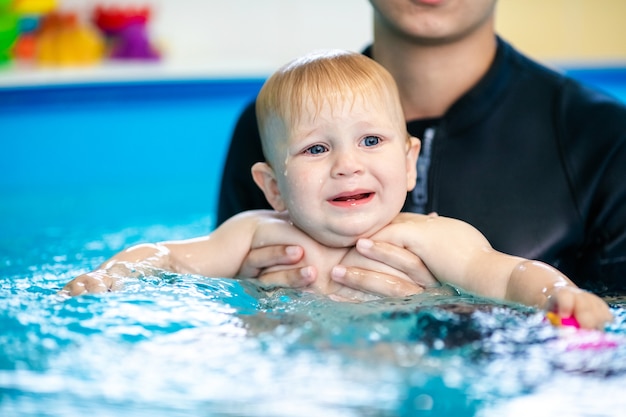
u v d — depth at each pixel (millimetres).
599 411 1305
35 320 1640
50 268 2301
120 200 3707
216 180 4137
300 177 1933
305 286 1966
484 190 2191
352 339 1539
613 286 2100
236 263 2080
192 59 6293
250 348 1506
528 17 6410
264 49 6523
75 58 5559
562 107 2242
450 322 1615
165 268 2039
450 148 2248
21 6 5438
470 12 2158
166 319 1644
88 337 1559
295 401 1325
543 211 2146
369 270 1935
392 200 1951
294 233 2031
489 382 1387
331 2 6520
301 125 1941
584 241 2182
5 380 1403
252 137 2508
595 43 6426
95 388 1375
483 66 2287
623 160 2143
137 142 4699
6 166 4332
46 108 4805
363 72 1980
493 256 1897
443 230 1970
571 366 1439
